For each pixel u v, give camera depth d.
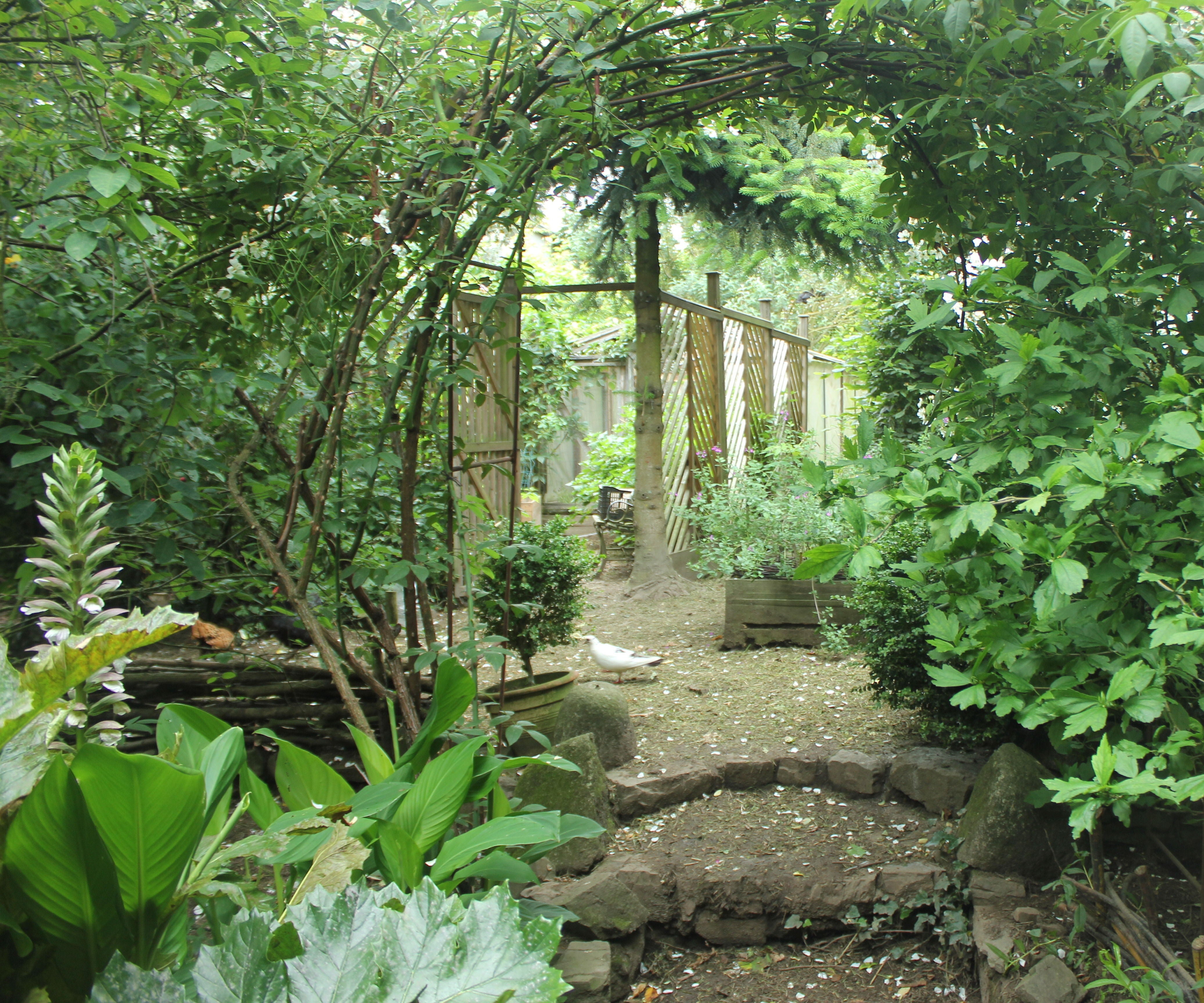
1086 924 2.36
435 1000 0.75
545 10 2.30
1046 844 2.78
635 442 7.40
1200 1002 1.77
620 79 2.87
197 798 0.89
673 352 7.89
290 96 2.25
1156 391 2.17
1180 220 2.31
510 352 2.81
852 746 3.64
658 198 3.02
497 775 1.86
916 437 6.82
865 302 7.25
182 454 2.59
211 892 1.06
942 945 2.72
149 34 2.04
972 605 2.04
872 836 3.13
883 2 2.24
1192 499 1.89
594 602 6.71
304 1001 0.74
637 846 3.10
